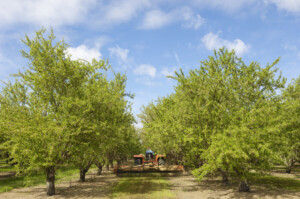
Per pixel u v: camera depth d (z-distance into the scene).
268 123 10.04
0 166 30.34
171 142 14.09
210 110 12.02
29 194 12.45
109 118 13.62
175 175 19.83
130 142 23.84
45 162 11.07
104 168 29.56
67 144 12.04
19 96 12.31
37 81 12.16
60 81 12.95
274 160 10.21
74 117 11.16
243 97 12.20
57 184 15.99
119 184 15.30
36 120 11.30
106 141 13.24
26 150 10.23
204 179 16.70
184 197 11.06
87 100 11.79
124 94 19.52
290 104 11.80
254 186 13.23
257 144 9.67
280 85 11.81
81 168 16.44
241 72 12.98
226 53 13.25
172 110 14.26
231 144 9.30
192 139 11.46
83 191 13.02
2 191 13.19
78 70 13.19
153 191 12.55
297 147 16.16
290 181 15.12
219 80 11.91
